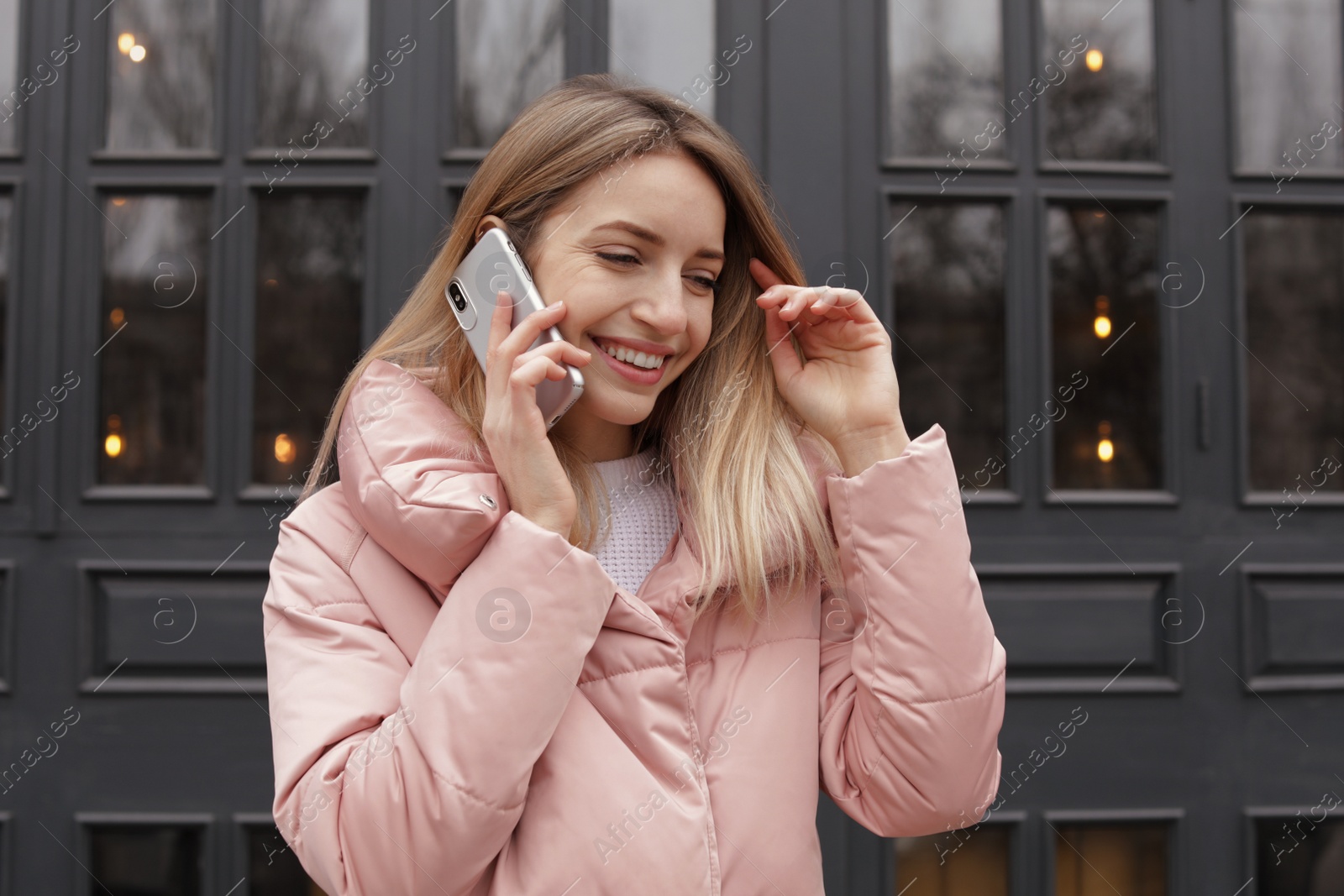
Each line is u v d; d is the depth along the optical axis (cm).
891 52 212
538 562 76
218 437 202
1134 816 204
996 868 205
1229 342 214
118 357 203
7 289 202
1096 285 215
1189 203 215
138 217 204
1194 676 208
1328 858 205
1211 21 216
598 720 79
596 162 86
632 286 85
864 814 91
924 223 212
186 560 200
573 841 74
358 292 206
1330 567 212
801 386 98
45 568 198
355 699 78
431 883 71
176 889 197
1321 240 217
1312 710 208
